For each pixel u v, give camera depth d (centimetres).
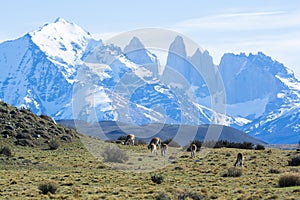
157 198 5134
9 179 6950
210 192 5641
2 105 13050
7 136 11344
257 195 5191
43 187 5800
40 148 11012
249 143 13100
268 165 8944
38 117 12888
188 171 7812
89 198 5266
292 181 6100
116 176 7169
